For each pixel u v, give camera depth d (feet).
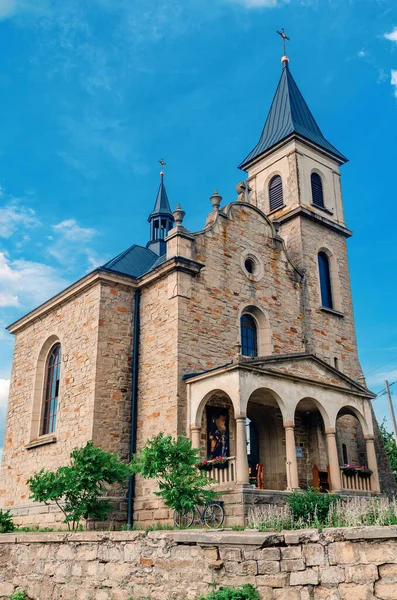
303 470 71.15
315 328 82.58
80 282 72.64
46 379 80.53
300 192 90.74
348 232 94.94
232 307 71.97
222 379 59.00
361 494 63.77
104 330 68.44
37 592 40.40
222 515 50.52
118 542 35.86
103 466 52.54
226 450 64.39
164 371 65.10
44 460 72.54
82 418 66.59
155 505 59.88
